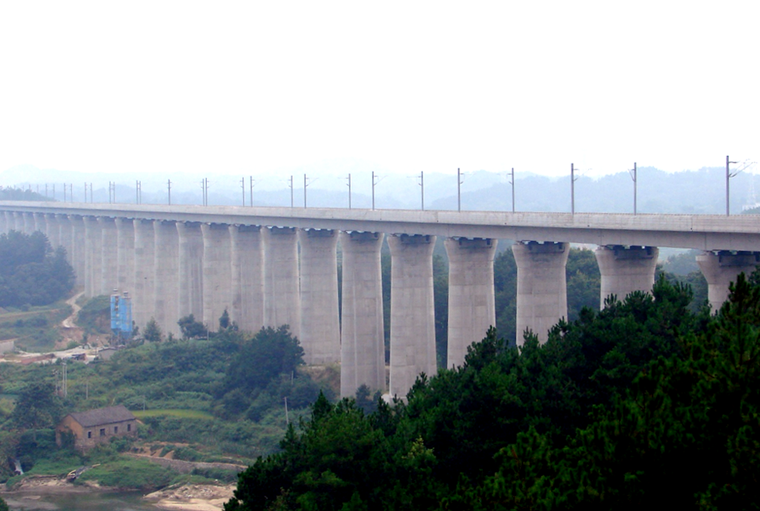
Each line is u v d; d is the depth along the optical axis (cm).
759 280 6875
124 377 15075
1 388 14875
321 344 14188
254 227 16450
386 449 5584
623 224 8475
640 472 3628
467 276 10969
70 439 12444
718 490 3409
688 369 4072
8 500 10956
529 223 9594
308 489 5438
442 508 4184
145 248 19312
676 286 6731
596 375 5888
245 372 13812
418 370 11869
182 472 11625
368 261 12812
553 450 4406
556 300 9906
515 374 6116
